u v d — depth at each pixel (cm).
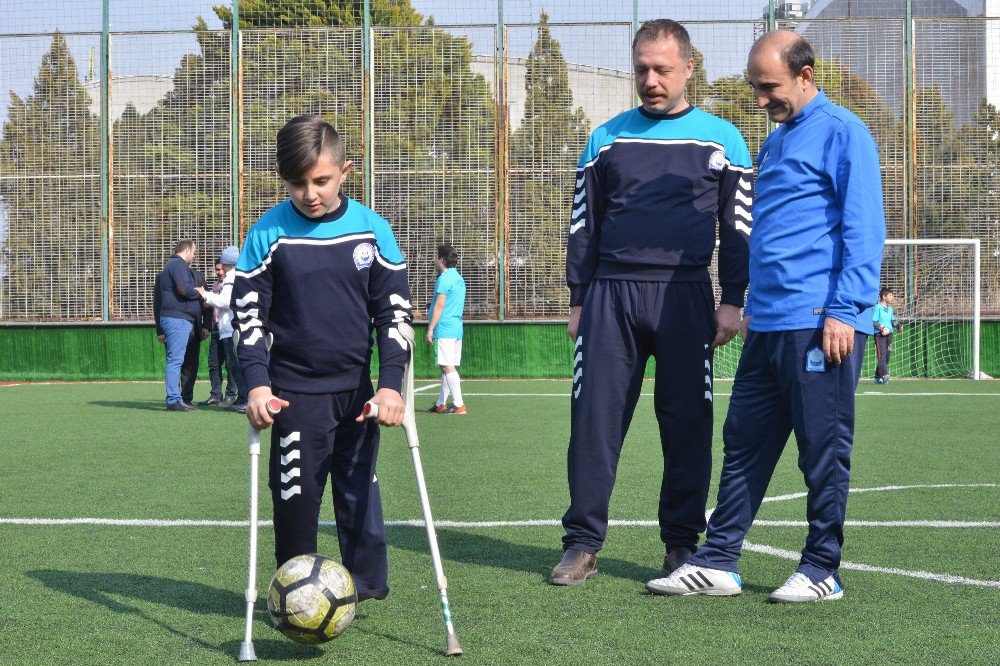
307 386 339
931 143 1742
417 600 377
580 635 331
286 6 1762
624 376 422
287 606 304
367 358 349
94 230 1750
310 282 335
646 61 422
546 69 1722
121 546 470
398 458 772
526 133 1723
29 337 1750
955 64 1741
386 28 1730
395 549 465
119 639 330
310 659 308
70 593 388
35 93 1750
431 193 1734
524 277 1730
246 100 1745
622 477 677
